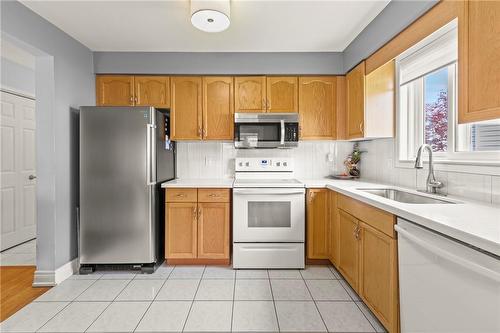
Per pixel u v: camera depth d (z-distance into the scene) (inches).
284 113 116.1
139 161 100.7
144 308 77.9
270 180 119.4
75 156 104.5
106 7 82.9
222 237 108.7
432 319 46.1
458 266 39.7
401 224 55.8
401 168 94.3
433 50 77.6
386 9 82.0
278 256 105.0
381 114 98.6
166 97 117.9
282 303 80.2
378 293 66.2
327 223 106.6
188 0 79.2
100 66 115.3
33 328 68.8
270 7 82.3
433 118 86.5
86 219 100.3
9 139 130.0
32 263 112.7
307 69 116.9
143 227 101.2
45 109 93.1
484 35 46.8
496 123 64.1
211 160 130.5
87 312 75.9
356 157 124.6
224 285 92.0
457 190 69.3
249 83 118.6
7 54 120.4
